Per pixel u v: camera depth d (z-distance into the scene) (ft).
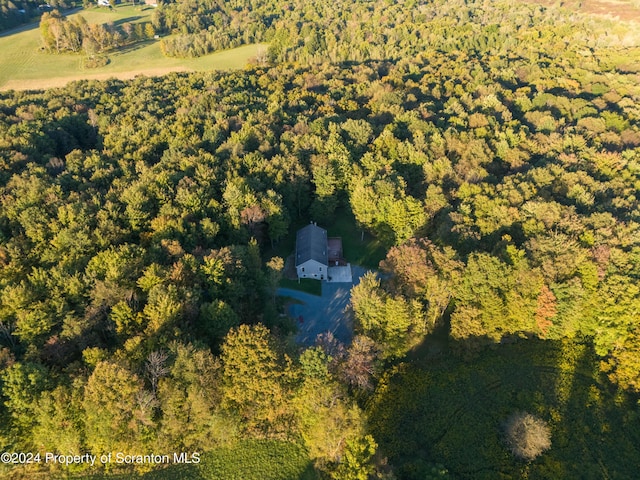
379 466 204.54
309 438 206.49
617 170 385.50
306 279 341.62
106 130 445.78
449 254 275.18
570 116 497.05
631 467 224.33
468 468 219.82
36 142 404.36
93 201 310.04
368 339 233.14
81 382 191.21
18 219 298.56
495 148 410.93
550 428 236.63
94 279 248.11
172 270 253.24
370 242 381.40
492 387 255.91
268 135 415.23
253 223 330.95
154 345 212.84
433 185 348.59
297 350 232.12
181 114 464.65
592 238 286.05
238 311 263.70
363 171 395.96
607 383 260.01
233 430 201.36
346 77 611.06
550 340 281.33
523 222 306.14
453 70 621.72
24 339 217.97
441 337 287.07
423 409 243.60
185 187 330.34
